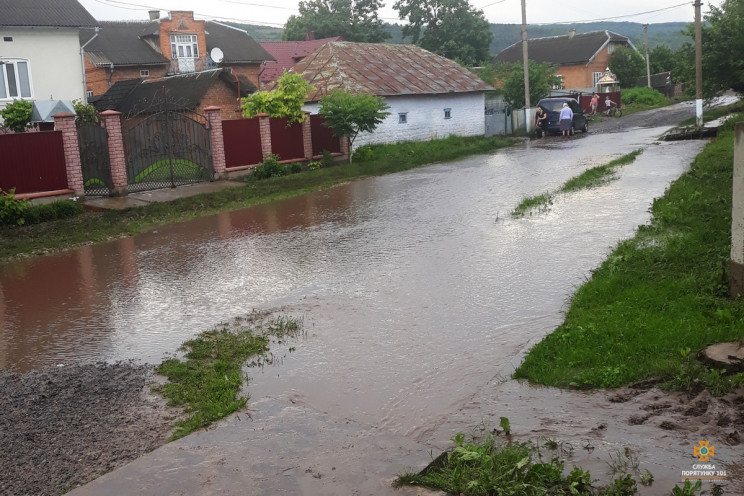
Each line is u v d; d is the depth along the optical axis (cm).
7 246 1297
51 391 617
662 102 5103
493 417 519
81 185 1642
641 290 741
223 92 2819
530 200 1403
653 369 557
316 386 604
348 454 473
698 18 2623
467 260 995
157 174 1884
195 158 1970
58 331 808
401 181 1953
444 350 668
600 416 503
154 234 1392
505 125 3394
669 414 493
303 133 2258
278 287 933
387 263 1016
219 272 1044
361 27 6606
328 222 1393
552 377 571
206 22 4550
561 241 1056
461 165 2264
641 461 434
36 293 989
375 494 421
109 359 703
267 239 1266
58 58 2592
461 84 3067
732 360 541
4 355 735
